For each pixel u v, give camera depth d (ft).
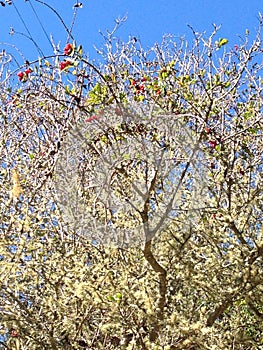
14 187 17.16
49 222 18.20
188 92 18.04
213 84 18.24
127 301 15.96
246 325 18.35
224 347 16.10
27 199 18.61
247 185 19.12
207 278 17.33
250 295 17.94
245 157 18.75
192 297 18.52
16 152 20.11
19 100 18.81
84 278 16.26
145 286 16.21
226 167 17.63
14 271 16.24
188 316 16.87
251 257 17.63
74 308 17.24
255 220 19.40
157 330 15.48
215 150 17.72
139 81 18.67
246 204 18.56
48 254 17.83
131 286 16.15
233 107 20.13
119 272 17.26
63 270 16.97
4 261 16.51
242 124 19.45
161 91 17.65
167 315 17.43
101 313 16.74
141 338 15.55
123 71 19.36
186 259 17.89
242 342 17.16
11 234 17.79
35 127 19.66
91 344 16.67
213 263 17.33
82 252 17.89
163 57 21.84
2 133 20.53
